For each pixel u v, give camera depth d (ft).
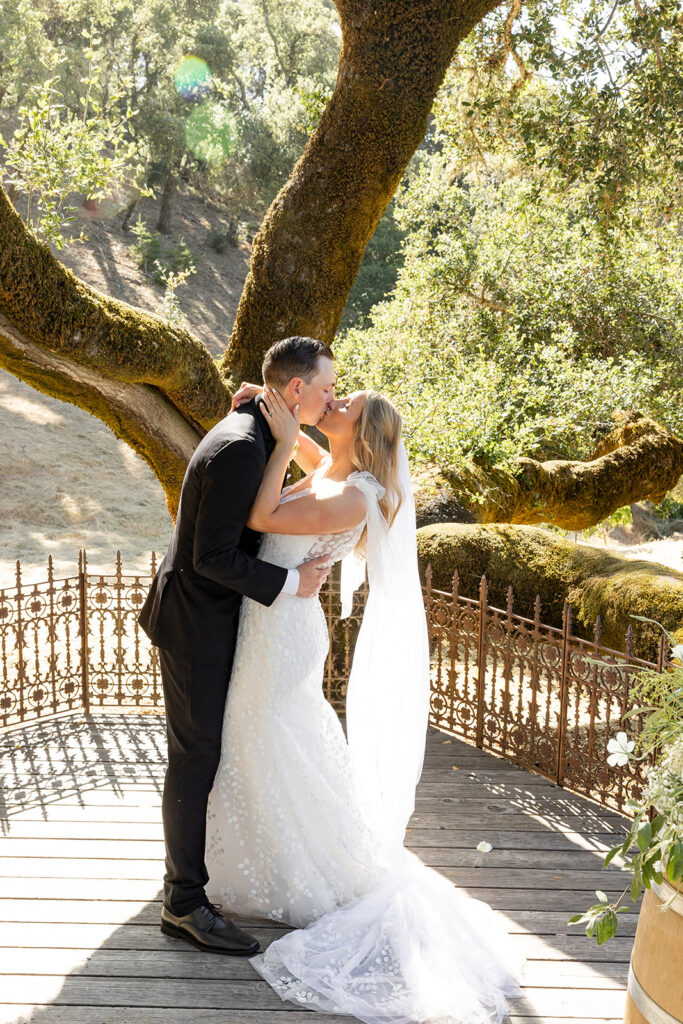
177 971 10.11
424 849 13.02
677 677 8.25
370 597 11.16
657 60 29.04
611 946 10.85
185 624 10.00
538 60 30.83
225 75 95.96
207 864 10.99
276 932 10.85
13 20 65.36
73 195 99.60
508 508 28.48
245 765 10.57
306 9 104.47
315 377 9.83
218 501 9.33
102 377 17.84
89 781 14.92
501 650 16.11
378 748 11.64
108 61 87.25
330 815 10.78
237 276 105.81
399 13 19.74
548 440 35.42
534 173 38.37
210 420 19.36
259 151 94.38
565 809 14.33
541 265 45.80
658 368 42.11
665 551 53.42
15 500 48.21
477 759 16.19
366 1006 9.37
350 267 21.65
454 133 36.60
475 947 10.41
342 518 10.14
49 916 11.14
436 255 51.37
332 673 18.12
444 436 28.07
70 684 17.99
